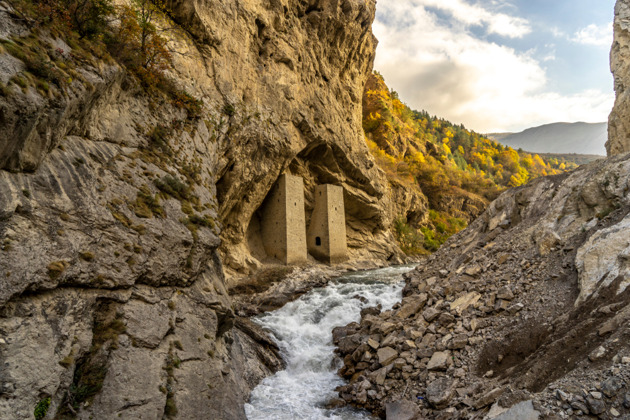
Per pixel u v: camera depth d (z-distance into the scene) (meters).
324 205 41.69
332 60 43.31
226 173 28.61
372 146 77.81
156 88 16.83
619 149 23.61
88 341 8.09
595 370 8.10
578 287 12.12
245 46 29.00
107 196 10.21
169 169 14.43
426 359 13.21
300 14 37.53
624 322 8.73
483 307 14.28
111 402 7.86
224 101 26.00
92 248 8.95
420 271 23.06
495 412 8.61
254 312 23.16
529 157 159.75
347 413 12.52
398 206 64.94
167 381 9.24
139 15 19.23
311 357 16.92
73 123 10.08
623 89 24.38
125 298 9.37
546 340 10.66
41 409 6.68
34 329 7.06
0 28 8.32
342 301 22.94
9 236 7.15
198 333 11.20
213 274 13.94
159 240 11.05
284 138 33.09
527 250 16.42
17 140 7.69
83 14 11.97
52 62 9.23
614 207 14.38
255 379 14.73
